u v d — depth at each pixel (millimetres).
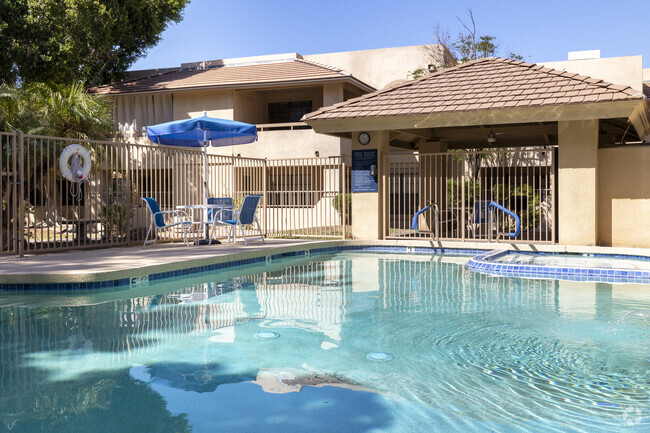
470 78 12750
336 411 2963
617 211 11172
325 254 11594
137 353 4059
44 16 19922
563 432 2705
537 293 6727
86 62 22047
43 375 3539
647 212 10898
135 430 2688
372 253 11812
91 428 2707
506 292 6805
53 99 14641
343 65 23562
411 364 3828
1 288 6707
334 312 5582
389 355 4047
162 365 3771
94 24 21031
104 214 10938
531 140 16281
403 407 3029
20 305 5879
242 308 5762
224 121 11414
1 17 19047
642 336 4617
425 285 7320
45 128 13234
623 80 19000
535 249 10961
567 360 3928
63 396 3166
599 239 11344
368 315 5426
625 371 3689
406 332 4746
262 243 11562
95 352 4078
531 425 2795
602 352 4141
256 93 21484
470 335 4652
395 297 6449
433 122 11617
